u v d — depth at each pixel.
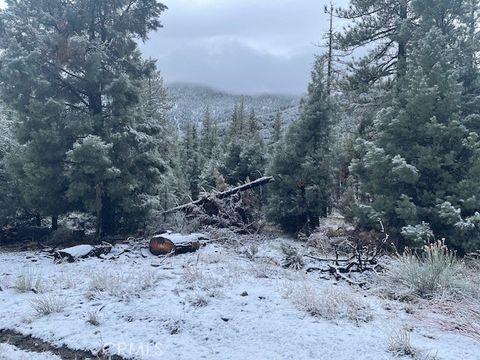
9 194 15.32
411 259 7.83
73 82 15.09
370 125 16.62
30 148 13.66
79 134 14.12
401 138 12.34
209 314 5.86
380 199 12.04
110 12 15.10
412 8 14.78
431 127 11.31
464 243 10.43
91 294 6.86
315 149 17.38
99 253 11.16
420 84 11.70
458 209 10.47
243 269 8.62
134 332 5.41
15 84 13.20
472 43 13.41
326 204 16.75
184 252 11.08
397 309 6.14
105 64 15.12
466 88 13.21
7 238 15.02
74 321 5.88
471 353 4.63
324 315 5.77
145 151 15.57
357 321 5.55
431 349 4.70
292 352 4.70
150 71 15.92
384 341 4.95
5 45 13.45
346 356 4.57
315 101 17.61
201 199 16.42
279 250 11.70
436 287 6.75
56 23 14.62
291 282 7.52
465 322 5.48
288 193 17.31
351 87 17.45
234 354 4.68
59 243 13.95
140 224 15.66
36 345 5.27
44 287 7.49
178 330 5.41
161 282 7.58
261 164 23.09
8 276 8.67
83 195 14.19
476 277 7.30
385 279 7.41
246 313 5.90
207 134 57.00
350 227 15.47
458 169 11.59
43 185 13.84
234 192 17.39
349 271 8.68
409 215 11.05
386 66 17.34
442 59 12.04
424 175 11.87
